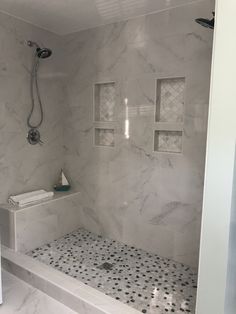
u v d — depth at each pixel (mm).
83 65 2592
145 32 2172
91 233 2773
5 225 2314
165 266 2180
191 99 2008
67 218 2719
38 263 2094
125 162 2434
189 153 2070
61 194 2707
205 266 1045
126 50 2291
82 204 2818
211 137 970
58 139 2812
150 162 2281
